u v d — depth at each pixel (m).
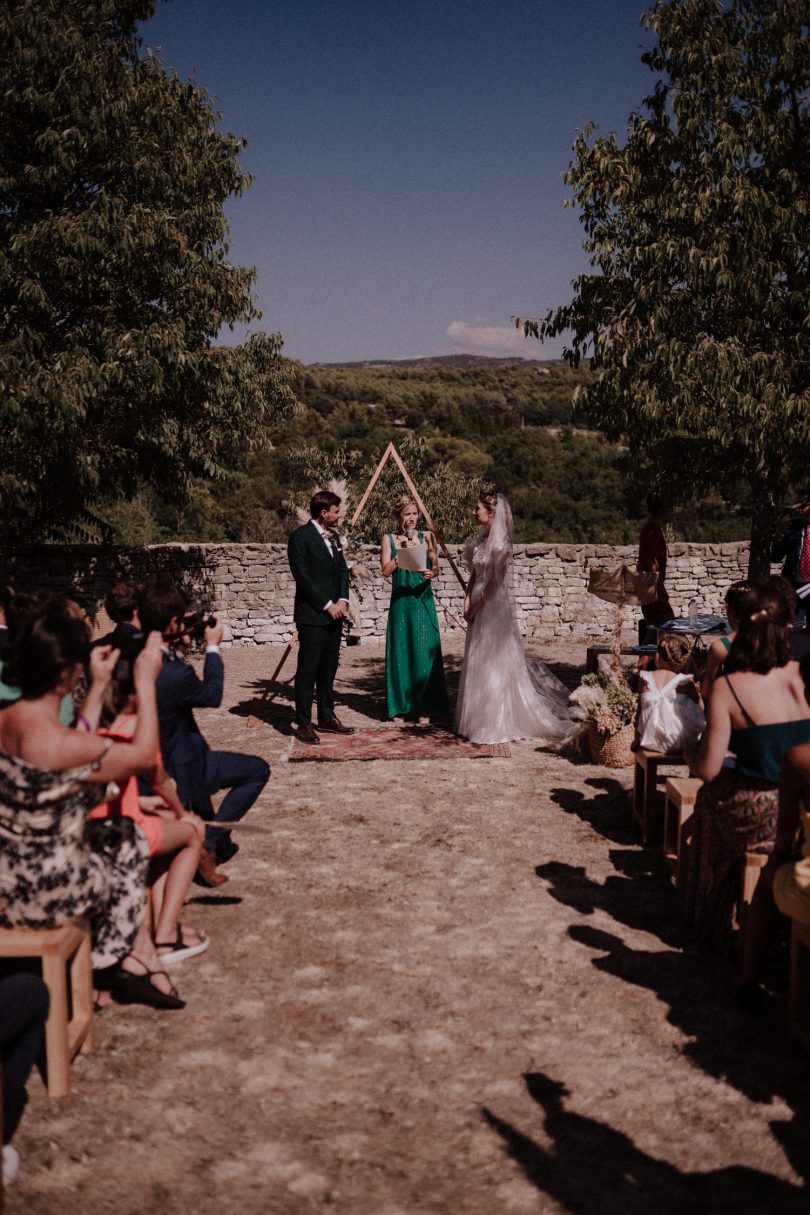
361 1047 3.39
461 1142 2.86
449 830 5.83
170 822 4.01
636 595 7.60
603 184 8.46
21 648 2.94
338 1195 2.62
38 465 11.95
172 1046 3.38
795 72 8.45
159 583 4.46
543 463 49.88
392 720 9.00
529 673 8.98
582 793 6.63
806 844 3.34
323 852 5.44
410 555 8.50
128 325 12.00
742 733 3.90
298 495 22.36
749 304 8.58
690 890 4.42
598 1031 3.53
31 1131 2.87
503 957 4.13
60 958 3.02
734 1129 2.95
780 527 9.24
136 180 12.02
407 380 111.38
